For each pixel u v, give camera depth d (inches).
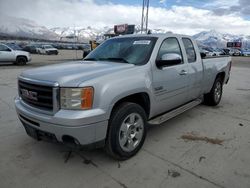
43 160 129.7
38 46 1505.9
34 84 115.9
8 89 319.0
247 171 118.3
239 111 223.3
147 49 147.0
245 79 466.9
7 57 669.3
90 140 109.5
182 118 200.2
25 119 124.6
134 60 143.3
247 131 171.6
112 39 178.4
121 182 110.1
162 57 140.8
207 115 209.3
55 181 111.0
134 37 166.2
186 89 175.2
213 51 1179.3
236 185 107.0
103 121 111.1
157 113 153.9
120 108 121.1
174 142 151.9
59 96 107.6
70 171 119.3
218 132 169.5
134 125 130.3
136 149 133.6
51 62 819.4
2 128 175.0
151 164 125.2
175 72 157.9
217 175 114.8
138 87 127.0
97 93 108.8
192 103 191.6
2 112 214.2
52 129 109.1
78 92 105.3
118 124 119.4
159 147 144.7
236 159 130.1
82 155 135.3
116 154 124.0
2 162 127.3
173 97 161.5
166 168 121.2
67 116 104.1
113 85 114.6
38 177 114.0
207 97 233.9
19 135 162.2
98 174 116.6
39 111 115.0
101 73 117.8
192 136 161.8
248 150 140.9
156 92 143.1
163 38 156.3
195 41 193.2
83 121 104.4
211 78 216.1
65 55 1379.2
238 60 1275.8
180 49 170.4
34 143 150.0
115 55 155.6
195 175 114.8
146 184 108.4
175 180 111.0
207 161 128.0
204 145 147.6
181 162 127.0
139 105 132.5
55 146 145.9
